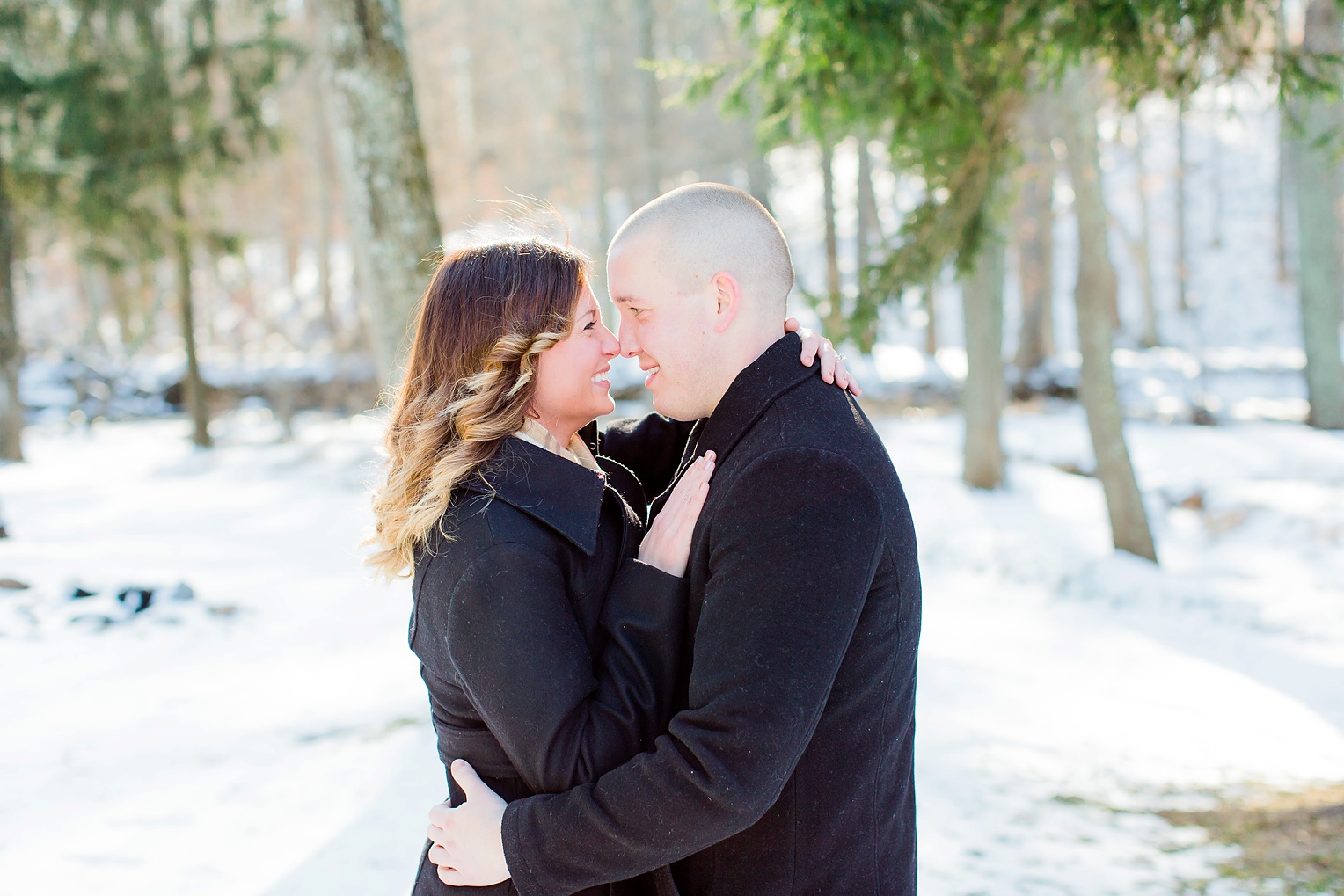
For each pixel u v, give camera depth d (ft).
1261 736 14.70
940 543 29.84
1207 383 66.08
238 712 14.76
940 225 17.52
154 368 81.00
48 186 40.42
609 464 5.55
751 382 4.28
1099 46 12.05
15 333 43.93
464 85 102.17
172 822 10.38
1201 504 35.27
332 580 26.30
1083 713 15.57
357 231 17.87
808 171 67.97
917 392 64.69
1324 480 36.99
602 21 70.64
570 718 3.93
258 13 46.91
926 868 9.51
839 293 18.38
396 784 11.11
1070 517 36.17
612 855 3.77
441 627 4.19
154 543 32.68
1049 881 9.20
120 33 44.09
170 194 46.88
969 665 18.86
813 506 3.84
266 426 70.08
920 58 12.49
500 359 4.42
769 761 3.63
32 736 13.61
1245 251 100.32
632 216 4.57
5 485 50.01
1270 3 12.18
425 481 4.44
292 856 9.48
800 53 13.47
